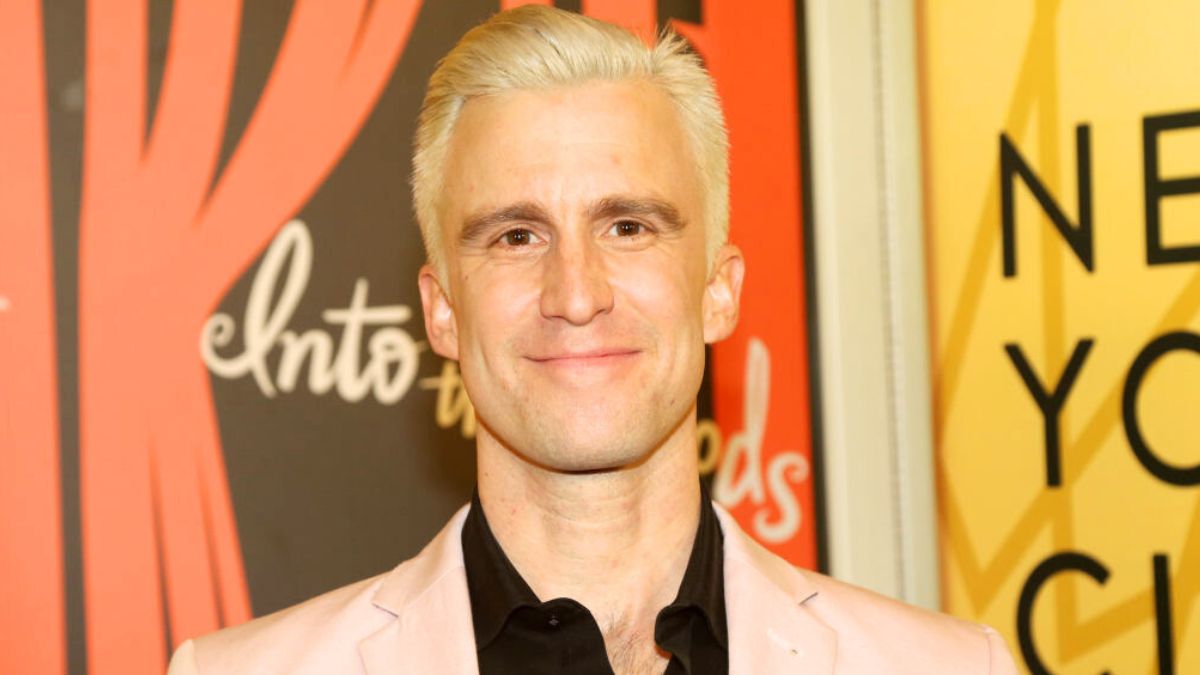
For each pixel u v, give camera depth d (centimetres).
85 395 209
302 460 224
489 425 136
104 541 210
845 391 269
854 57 270
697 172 142
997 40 262
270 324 222
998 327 263
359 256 229
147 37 215
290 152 224
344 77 229
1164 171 247
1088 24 254
